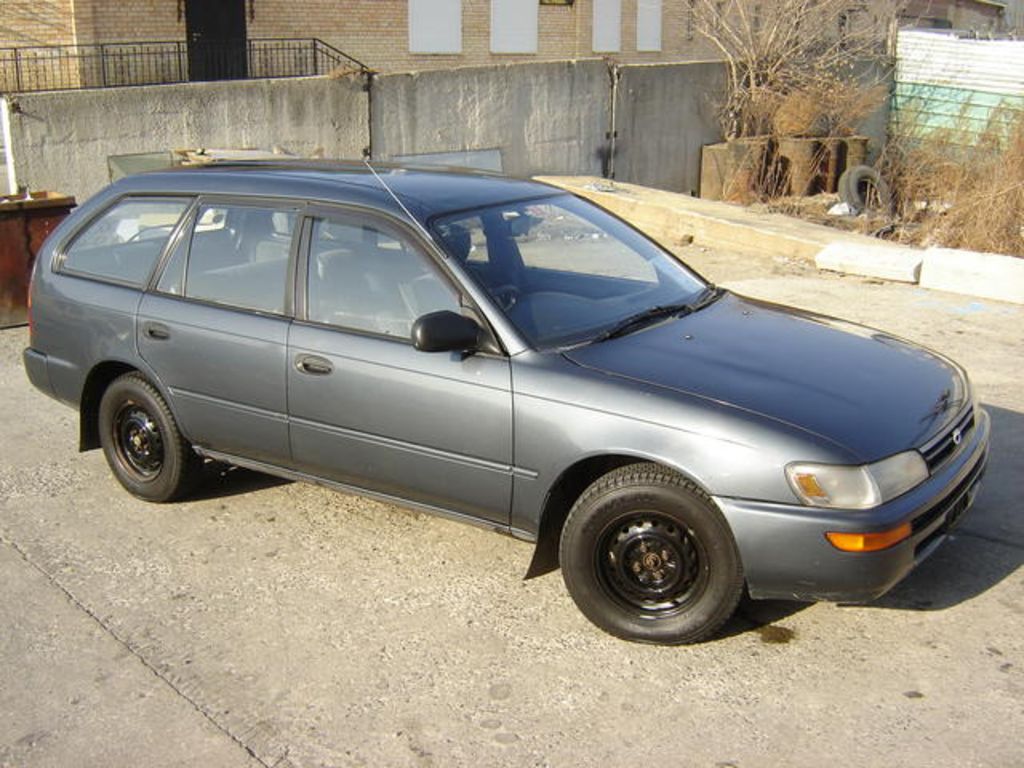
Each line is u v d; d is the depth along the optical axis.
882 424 3.96
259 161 5.71
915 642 4.11
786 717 3.68
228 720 3.76
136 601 4.61
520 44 27.28
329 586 4.69
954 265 9.90
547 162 18.52
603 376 4.12
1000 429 6.35
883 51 23.05
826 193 20.02
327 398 4.69
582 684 3.91
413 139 16.86
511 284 4.54
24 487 5.88
